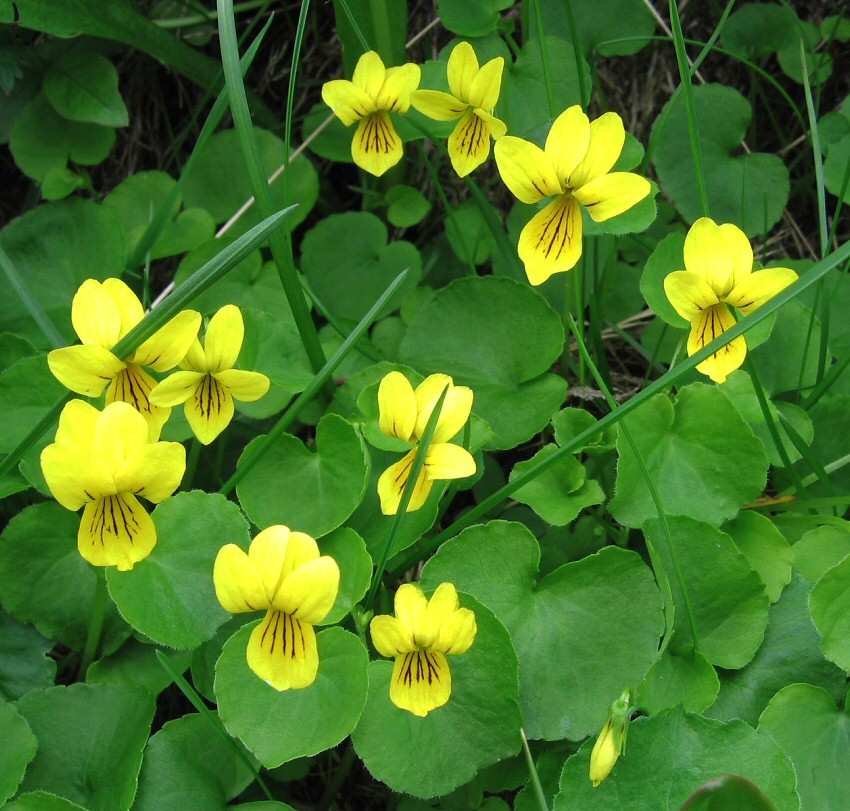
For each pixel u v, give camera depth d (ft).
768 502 0.61
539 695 0.54
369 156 0.61
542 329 0.62
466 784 0.55
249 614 0.56
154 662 0.57
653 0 0.78
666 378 0.52
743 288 0.52
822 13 0.77
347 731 0.51
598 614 0.55
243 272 0.68
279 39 0.80
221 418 0.52
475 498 0.65
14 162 0.81
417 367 0.64
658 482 0.58
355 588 0.54
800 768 0.52
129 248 0.72
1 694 0.55
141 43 0.72
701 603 0.56
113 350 0.49
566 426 0.60
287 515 0.57
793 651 0.55
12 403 0.59
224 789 0.54
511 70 0.69
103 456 0.47
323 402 0.64
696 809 0.47
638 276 0.70
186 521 0.55
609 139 0.52
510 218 0.73
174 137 0.81
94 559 0.48
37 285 0.68
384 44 0.71
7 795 0.51
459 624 0.48
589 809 0.51
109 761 0.53
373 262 0.72
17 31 0.75
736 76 0.78
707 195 0.70
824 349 0.62
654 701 0.54
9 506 0.63
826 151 0.74
